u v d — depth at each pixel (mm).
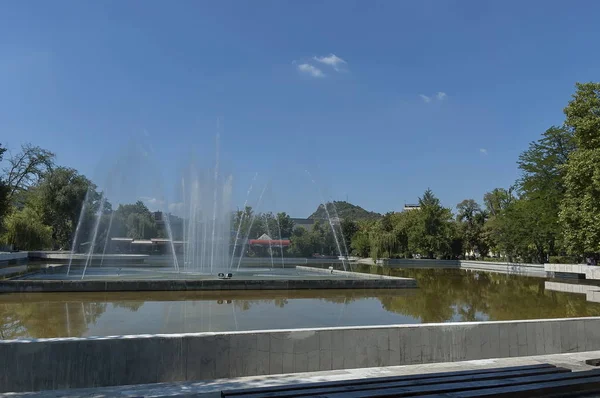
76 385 5910
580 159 20344
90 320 11195
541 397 4941
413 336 7359
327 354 6910
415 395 4648
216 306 13773
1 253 32688
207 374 6359
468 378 5258
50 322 10898
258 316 12086
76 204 47781
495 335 7812
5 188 29219
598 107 21891
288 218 66688
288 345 6738
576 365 7180
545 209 32594
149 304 13969
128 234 56000
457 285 23156
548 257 39875
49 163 46719
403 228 54000
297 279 18141
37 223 41844
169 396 5145
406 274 31875
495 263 40531
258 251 58312
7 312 12234
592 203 19562
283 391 4684
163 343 6238
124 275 21594
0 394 5633
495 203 57531
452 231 53531
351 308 13922
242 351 6531
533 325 8047
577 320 8398
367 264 50219
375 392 4648
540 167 33062
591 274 26750
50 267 25672
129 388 5887
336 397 4477
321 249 62594
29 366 5805
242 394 4605
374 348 7160
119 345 6090
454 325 7602
